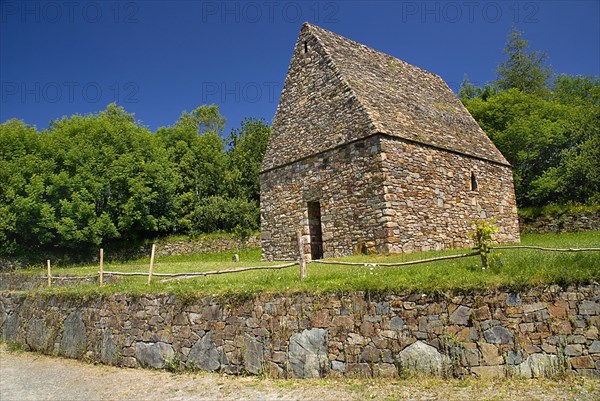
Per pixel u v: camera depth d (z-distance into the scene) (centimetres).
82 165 3005
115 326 1072
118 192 3056
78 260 2992
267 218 1886
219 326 926
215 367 913
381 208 1445
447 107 2117
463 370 734
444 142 1762
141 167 3112
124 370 1006
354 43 2003
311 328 839
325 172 1653
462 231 1719
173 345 974
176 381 889
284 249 1795
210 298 948
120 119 3981
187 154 3734
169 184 3228
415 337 766
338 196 1592
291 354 845
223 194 3594
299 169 1764
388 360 774
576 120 2667
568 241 1664
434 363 747
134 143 3198
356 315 808
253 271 1226
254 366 874
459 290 755
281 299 873
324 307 836
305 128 1792
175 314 984
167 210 3300
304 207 1730
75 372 1022
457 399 655
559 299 718
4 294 1423
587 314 700
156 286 1079
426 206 1577
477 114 3080
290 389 779
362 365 789
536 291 728
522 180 2706
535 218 2461
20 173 2925
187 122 4850
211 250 3002
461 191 1762
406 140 1566
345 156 1582
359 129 1548
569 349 700
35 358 1177
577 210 2323
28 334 1274
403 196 1500
